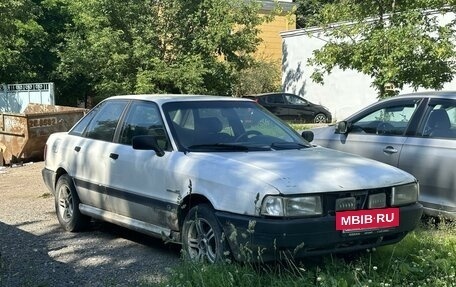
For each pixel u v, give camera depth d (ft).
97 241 22.43
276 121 22.04
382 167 17.99
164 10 73.31
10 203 30.86
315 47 93.35
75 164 23.73
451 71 37.29
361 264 16.28
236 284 14.90
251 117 21.45
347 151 26.32
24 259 19.85
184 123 20.11
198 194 17.49
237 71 77.36
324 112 89.66
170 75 69.97
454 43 37.50
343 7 41.52
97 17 73.26
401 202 17.24
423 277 15.70
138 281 16.88
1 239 22.88
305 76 95.71
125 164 20.72
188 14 73.20
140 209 20.03
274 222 15.30
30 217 27.14
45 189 35.60
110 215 21.93
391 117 25.31
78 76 95.35
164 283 15.72
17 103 80.53
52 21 94.27
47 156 26.09
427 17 38.45
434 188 22.59
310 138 22.66
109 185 21.53
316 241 15.60
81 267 18.88
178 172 18.30
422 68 36.29
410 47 35.32
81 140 24.00
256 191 15.81
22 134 48.24
